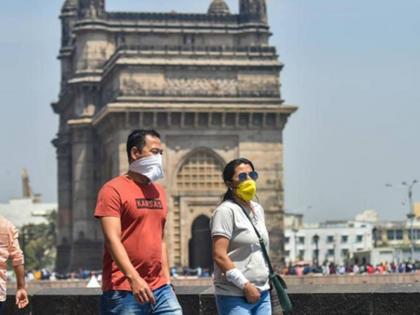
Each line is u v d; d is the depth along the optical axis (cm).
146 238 1973
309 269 12688
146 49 13812
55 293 2755
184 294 2638
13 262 2316
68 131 16825
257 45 15575
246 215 2114
